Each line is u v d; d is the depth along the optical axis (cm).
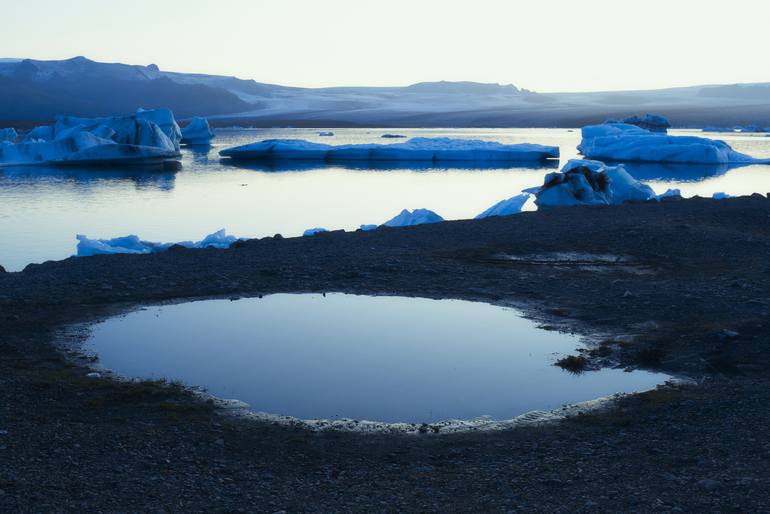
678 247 1873
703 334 1129
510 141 13400
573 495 633
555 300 1391
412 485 670
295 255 1789
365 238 2027
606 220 2289
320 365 1048
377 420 853
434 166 6750
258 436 796
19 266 2258
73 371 995
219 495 638
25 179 5253
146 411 854
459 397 926
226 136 15888
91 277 1556
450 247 1888
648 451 732
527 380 987
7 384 911
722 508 589
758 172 5828
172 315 1305
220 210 3619
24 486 626
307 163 7138
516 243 1922
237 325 1247
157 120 7569
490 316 1300
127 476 668
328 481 682
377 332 1209
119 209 3653
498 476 686
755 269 1609
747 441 735
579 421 834
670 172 5816
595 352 1091
